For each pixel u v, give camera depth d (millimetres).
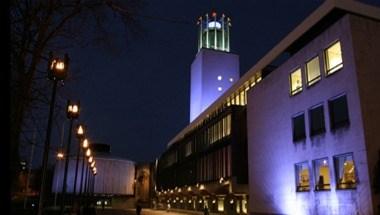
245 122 44312
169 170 81688
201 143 57312
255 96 37906
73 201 34594
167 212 69125
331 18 29156
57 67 12711
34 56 9430
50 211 32031
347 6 27797
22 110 9305
